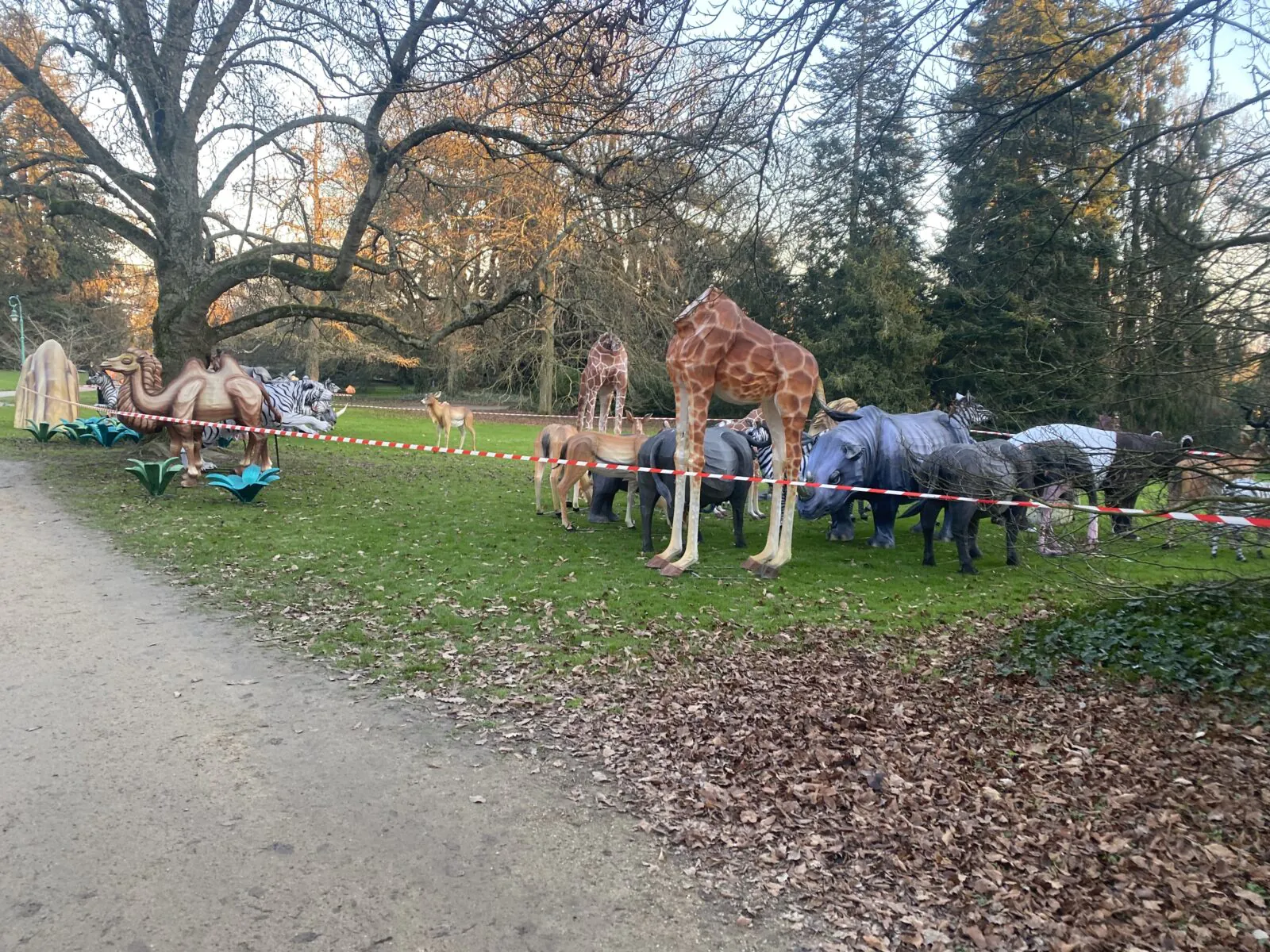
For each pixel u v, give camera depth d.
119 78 14.71
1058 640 6.20
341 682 5.79
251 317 16.14
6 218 32.78
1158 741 4.65
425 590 8.23
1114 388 6.77
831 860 3.74
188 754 4.57
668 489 10.49
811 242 13.08
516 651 6.56
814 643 7.13
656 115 6.32
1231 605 5.75
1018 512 9.84
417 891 3.43
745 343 9.22
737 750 4.86
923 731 5.11
